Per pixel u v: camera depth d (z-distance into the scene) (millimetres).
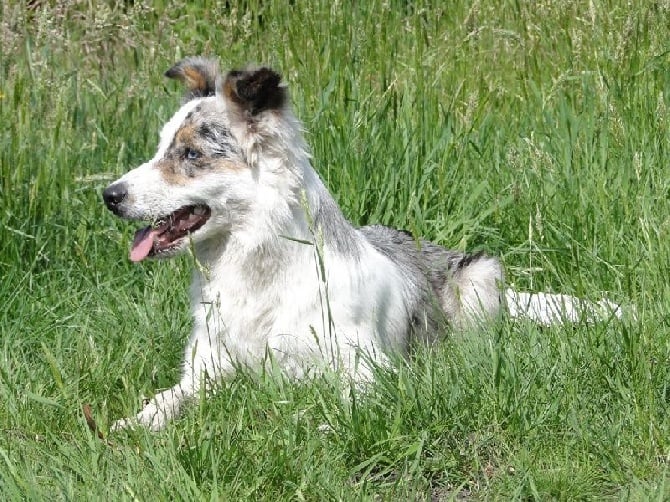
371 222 11852
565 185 11953
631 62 13648
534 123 13336
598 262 10961
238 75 8805
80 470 7523
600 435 7992
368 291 9383
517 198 11875
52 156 12273
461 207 12000
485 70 14641
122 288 11078
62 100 12789
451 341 9414
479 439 8086
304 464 7551
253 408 8508
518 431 8086
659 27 14070
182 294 10766
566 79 13555
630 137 12406
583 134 12656
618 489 7605
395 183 11945
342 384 8570
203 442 7598
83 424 8320
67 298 10906
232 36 14836
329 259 9180
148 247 9094
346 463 7926
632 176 11938
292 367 9211
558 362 8742
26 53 14328
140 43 15398
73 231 11828
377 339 9406
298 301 9086
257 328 9203
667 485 7375
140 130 13227
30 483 7270
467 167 12523
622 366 8688
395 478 7824
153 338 10078
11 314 10711
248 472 7543
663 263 10203
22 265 11430
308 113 12859
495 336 9070
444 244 11734
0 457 7891
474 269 10656
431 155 12273
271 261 9078
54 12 15578
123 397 9117
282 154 8953
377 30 14859
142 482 7273
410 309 9977
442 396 8289
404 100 12805
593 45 14219
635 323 9195
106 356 9578
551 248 11258
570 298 10242
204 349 9375
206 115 9039
